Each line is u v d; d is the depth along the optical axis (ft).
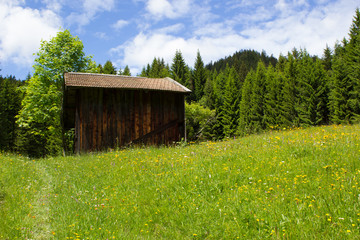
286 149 23.93
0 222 15.48
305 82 136.36
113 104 55.62
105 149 53.83
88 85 52.06
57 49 92.43
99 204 18.35
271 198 14.85
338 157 19.35
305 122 134.10
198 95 199.11
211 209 15.17
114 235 13.78
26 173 29.78
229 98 180.34
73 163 35.96
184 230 14.23
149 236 13.87
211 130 159.94
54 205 18.56
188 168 22.57
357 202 12.73
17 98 165.17
